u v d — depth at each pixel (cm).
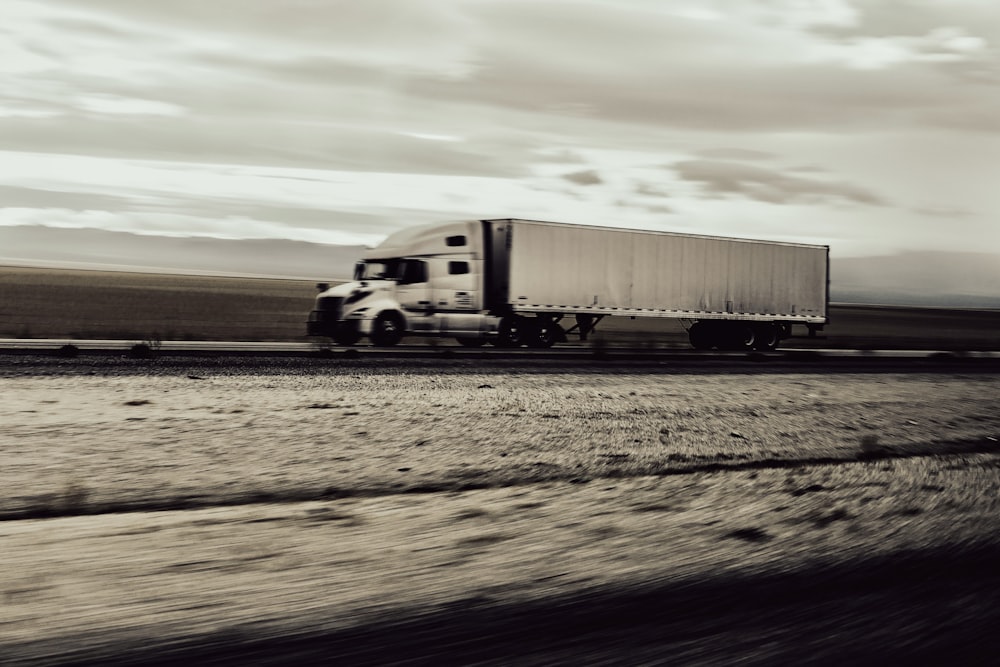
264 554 722
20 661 480
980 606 609
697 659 498
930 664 500
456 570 683
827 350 4494
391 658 495
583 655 503
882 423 1803
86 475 1049
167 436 1319
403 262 3338
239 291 13888
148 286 14150
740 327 4078
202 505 931
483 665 486
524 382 2245
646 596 621
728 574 685
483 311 3450
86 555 710
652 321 10981
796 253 4172
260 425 1448
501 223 3434
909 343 6519
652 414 1788
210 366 2273
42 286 12025
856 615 585
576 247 3556
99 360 2298
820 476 1184
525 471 1186
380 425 1503
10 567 670
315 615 568
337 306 3216
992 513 960
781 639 534
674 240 3794
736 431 1617
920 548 786
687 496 1027
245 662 484
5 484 988
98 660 483
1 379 1850
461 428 1512
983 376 3102
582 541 789
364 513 897
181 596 603
